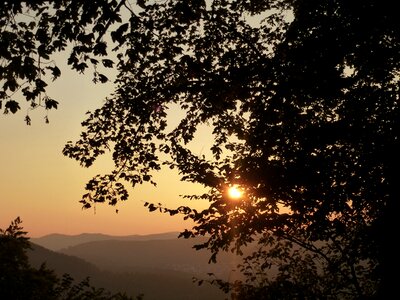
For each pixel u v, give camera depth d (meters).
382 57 8.66
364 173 7.66
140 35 8.59
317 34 9.20
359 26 8.66
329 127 8.07
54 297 10.64
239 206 8.11
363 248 8.48
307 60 9.05
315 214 7.97
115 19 6.93
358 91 8.44
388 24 8.65
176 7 8.70
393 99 8.30
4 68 7.08
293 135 8.97
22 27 7.47
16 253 10.33
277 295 10.52
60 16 7.28
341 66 9.83
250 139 9.59
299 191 8.21
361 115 8.31
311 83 8.70
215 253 8.23
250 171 8.30
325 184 7.86
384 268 7.22
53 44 7.29
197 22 10.94
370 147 7.82
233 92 10.53
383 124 8.10
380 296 7.15
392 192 7.41
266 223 7.90
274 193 7.98
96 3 6.76
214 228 7.96
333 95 8.57
